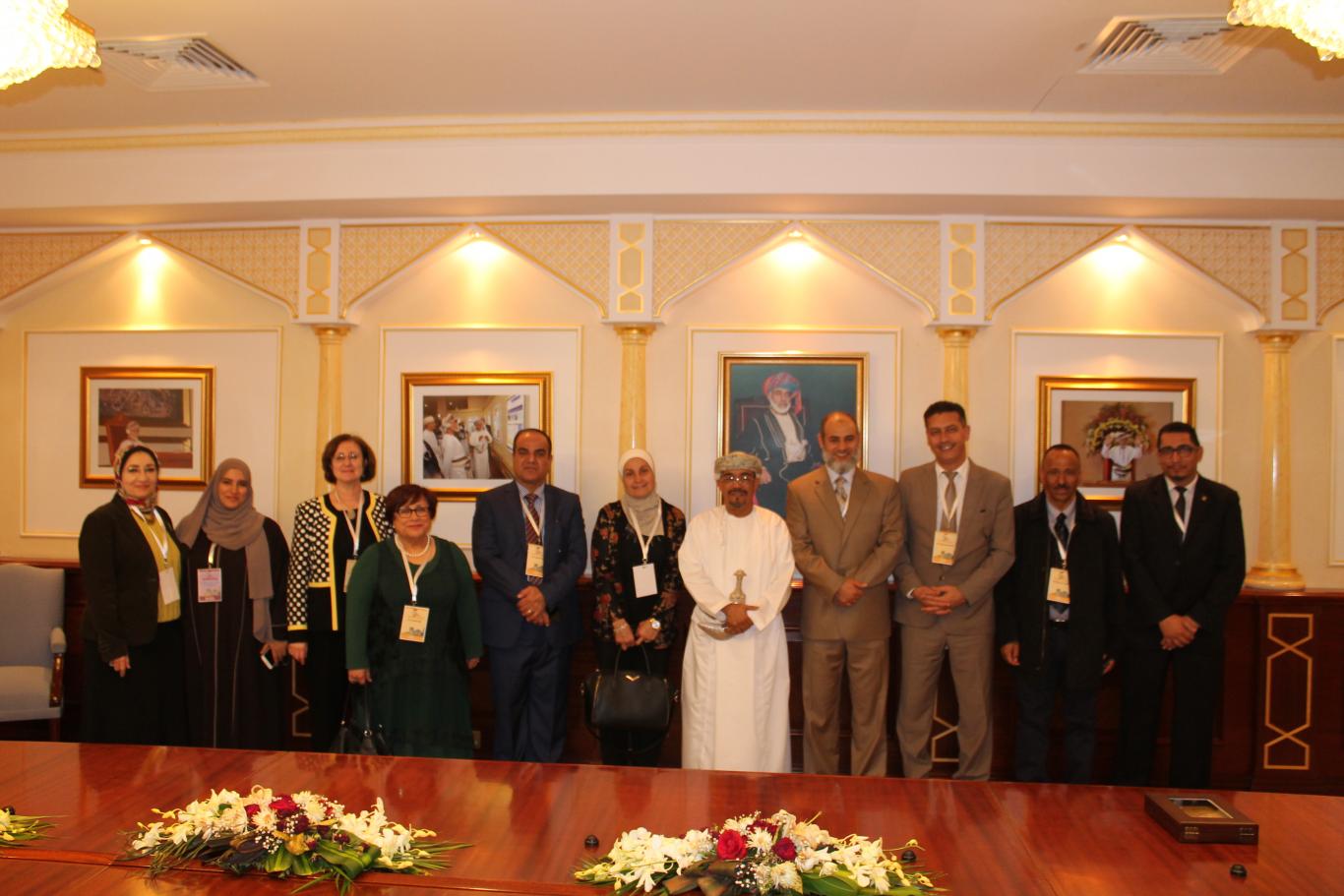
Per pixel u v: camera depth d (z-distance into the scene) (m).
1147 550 4.18
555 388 5.18
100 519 3.91
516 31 3.67
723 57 3.88
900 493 4.24
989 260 4.92
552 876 1.87
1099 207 4.70
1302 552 5.01
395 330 5.25
